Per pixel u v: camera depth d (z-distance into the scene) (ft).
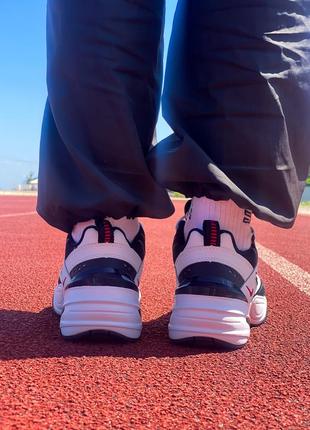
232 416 2.27
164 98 3.50
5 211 24.13
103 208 3.29
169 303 4.65
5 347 3.13
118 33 3.25
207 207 3.42
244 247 3.48
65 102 3.32
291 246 10.80
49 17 3.40
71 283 3.30
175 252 3.60
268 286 5.71
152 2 3.40
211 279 3.22
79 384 2.57
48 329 3.58
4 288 5.22
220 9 3.19
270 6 3.14
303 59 3.28
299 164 3.39
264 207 3.24
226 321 3.16
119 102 3.27
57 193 3.39
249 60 3.14
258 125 3.19
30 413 2.23
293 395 2.52
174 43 3.51
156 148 3.42
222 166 3.25
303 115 3.31
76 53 3.23
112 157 3.33
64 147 3.46
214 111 3.24
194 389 2.56
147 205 3.40
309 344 3.40
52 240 10.73
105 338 3.25
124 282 3.26
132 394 2.47
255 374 2.80
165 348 3.22
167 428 2.14
